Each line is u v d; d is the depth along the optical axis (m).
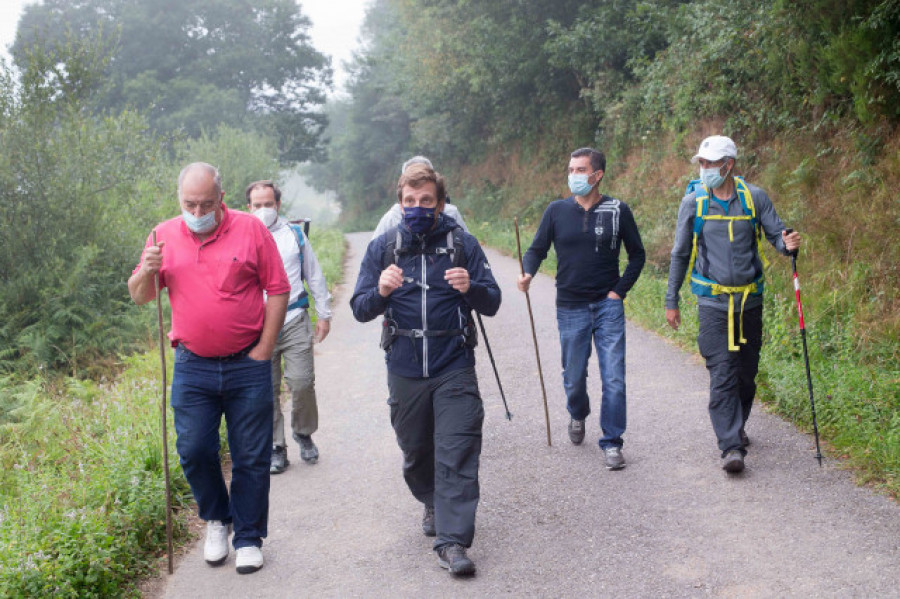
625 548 3.89
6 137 11.58
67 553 3.77
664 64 15.32
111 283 12.37
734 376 4.73
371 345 9.66
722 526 4.02
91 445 5.50
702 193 4.80
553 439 5.59
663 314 9.35
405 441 3.97
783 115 11.15
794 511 4.10
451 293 3.86
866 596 3.26
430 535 4.24
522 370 7.69
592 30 20.17
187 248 3.87
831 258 8.13
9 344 10.90
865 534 3.78
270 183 5.39
